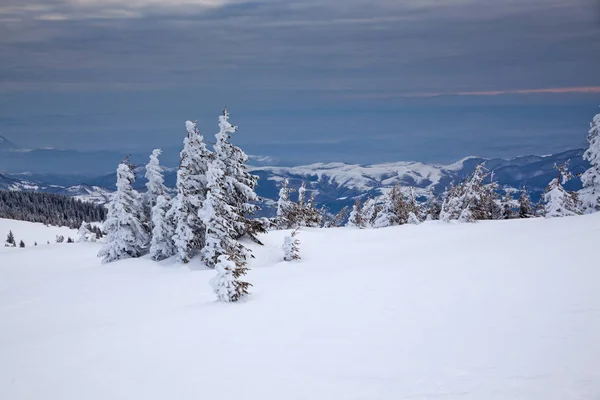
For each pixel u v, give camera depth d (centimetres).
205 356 1115
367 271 2095
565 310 1059
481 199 5278
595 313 1007
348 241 3725
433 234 3600
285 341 1156
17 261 5450
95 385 1016
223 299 1803
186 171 3450
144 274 3206
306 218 5816
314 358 1006
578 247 1858
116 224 3953
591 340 871
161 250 3631
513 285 1366
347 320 1273
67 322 1889
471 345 944
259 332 1271
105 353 1247
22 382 1096
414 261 2205
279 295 1794
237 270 1828
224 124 3603
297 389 857
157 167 4031
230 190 3562
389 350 991
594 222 2911
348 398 793
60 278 3353
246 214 3712
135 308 2016
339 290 1709
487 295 1302
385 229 4162
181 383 959
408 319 1196
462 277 1598
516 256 1858
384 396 780
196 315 1611
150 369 1070
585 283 1261
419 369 868
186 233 3388
